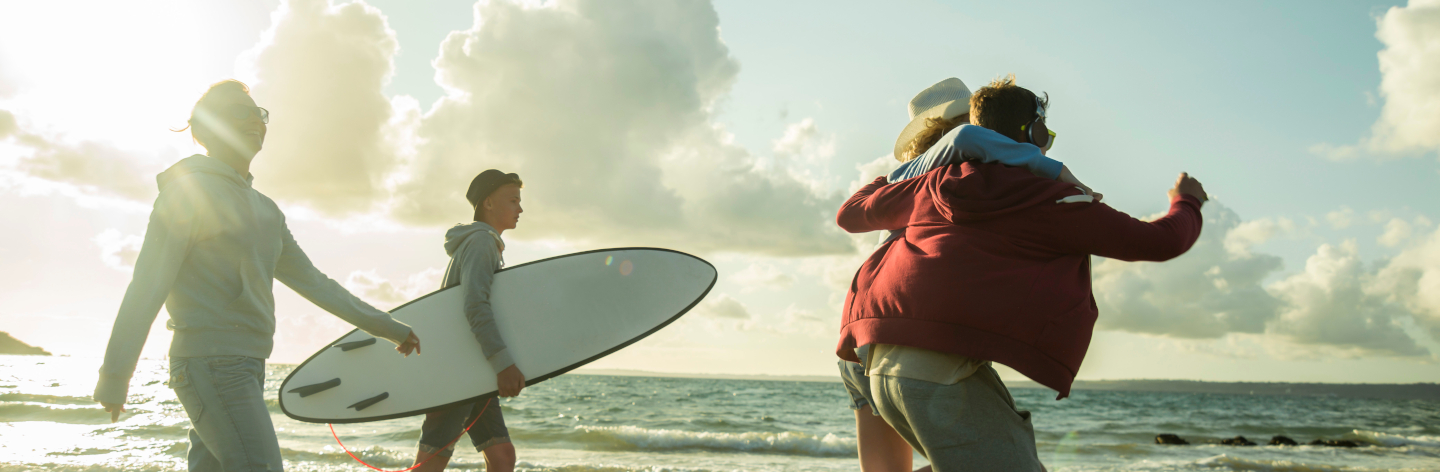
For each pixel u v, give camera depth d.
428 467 2.75
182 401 1.77
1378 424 22.47
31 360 50.81
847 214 1.70
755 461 7.36
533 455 7.61
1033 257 1.23
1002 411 1.28
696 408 19.88
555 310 2.81
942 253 1.26
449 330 2.74
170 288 1.69
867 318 1.38
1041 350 1.18
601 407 18.58
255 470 1.75
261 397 1.85
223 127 1.90
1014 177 1.24
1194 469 6.97
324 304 2.16
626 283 2.92
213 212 1.77
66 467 4.82
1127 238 1.17
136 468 4.85
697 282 2.95
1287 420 23.52
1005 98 1.41
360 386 2.67
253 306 1.85
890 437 1.90
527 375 2.64
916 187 1.46
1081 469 7.01
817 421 16.95
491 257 2.78
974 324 1.20
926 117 1.93
